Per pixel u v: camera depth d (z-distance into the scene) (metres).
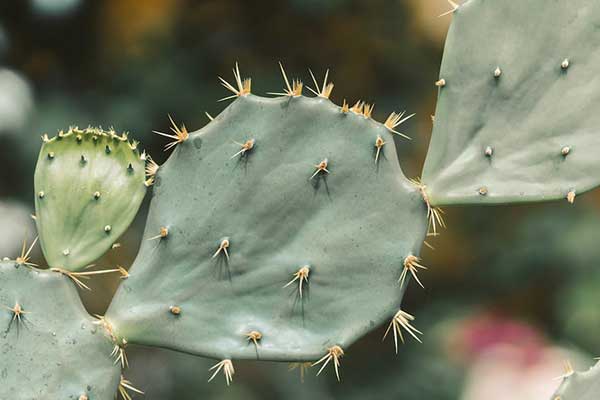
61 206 1.38
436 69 3.51
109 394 1.36
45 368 1.36
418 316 3.44
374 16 3.47
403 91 3.49
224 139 1.38
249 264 1.37
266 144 1.37
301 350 1.36
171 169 1.38
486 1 1.41
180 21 3.38
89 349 1.36
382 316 1.36
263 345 1.37
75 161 1.39
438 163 1.40
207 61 3.34
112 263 2.89
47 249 1.38
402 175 1.37
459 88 1.40
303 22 3.45
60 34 3.28
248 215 1.37
